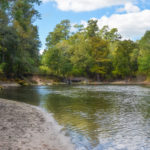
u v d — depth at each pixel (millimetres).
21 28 45031
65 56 71688
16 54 48688
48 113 12336
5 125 8680
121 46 76750
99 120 10336
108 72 80375
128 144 6766
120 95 23859
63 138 7348
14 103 16266
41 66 68875
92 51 75375
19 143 6434
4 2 19578
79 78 75750
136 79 75750
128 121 10086
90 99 19812
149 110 13305
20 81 52781
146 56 66938
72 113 12320
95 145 6668
